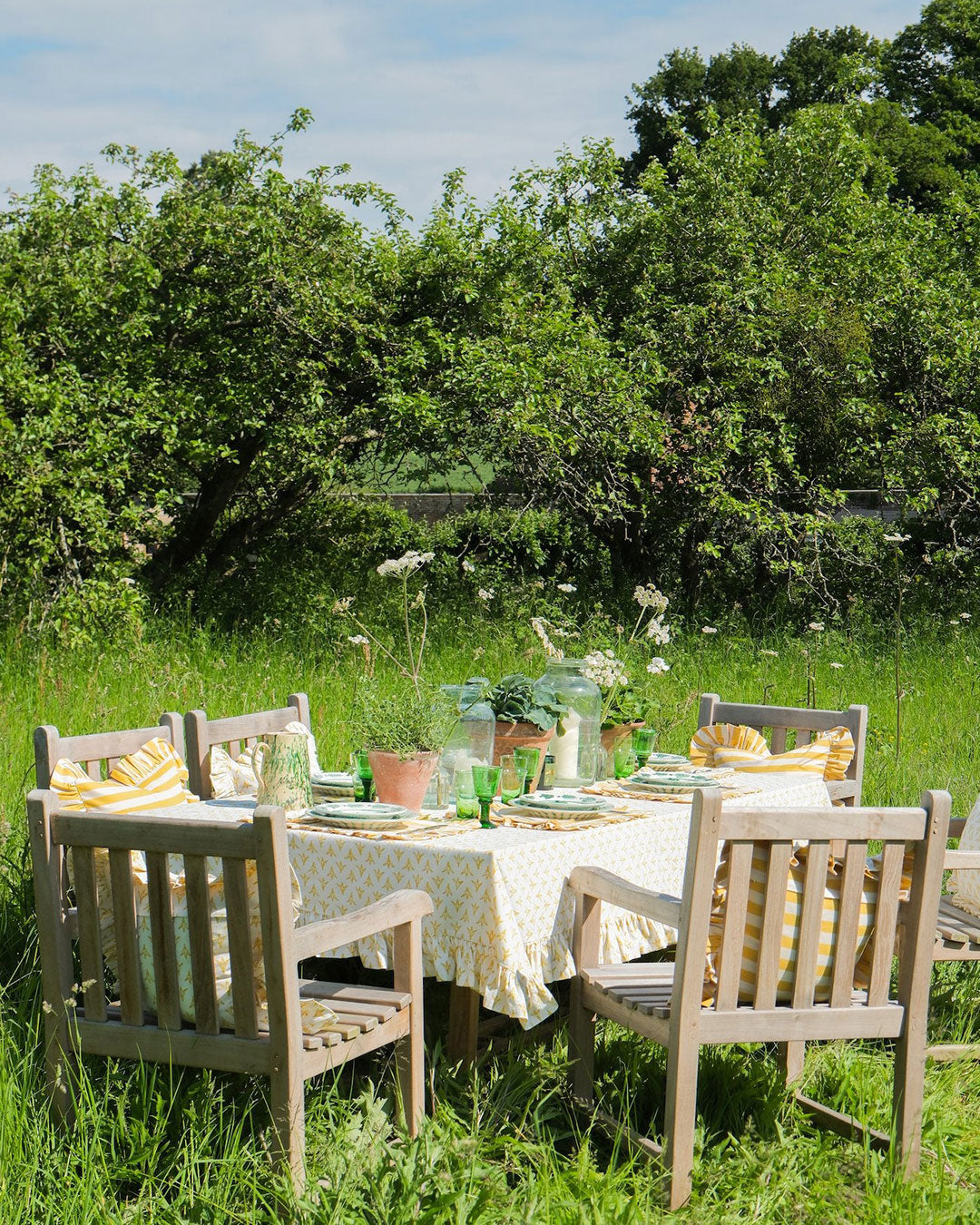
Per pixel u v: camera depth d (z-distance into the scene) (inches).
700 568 580.1
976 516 593.6
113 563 439.8
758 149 595.5
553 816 159.9
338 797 174.9
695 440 548.7
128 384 462.6
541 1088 146.0
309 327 486.0
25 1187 116.0
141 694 323.0
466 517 618.8
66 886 129.6
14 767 245.3
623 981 143.1
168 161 502.6
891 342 591.2
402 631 458.3
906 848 133.7
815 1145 137.6
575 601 544.4
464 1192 118.0
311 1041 120.3
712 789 124.6
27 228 481.7
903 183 1062.4
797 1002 131.0
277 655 407.5
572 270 565.9
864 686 415.8
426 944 141.7
